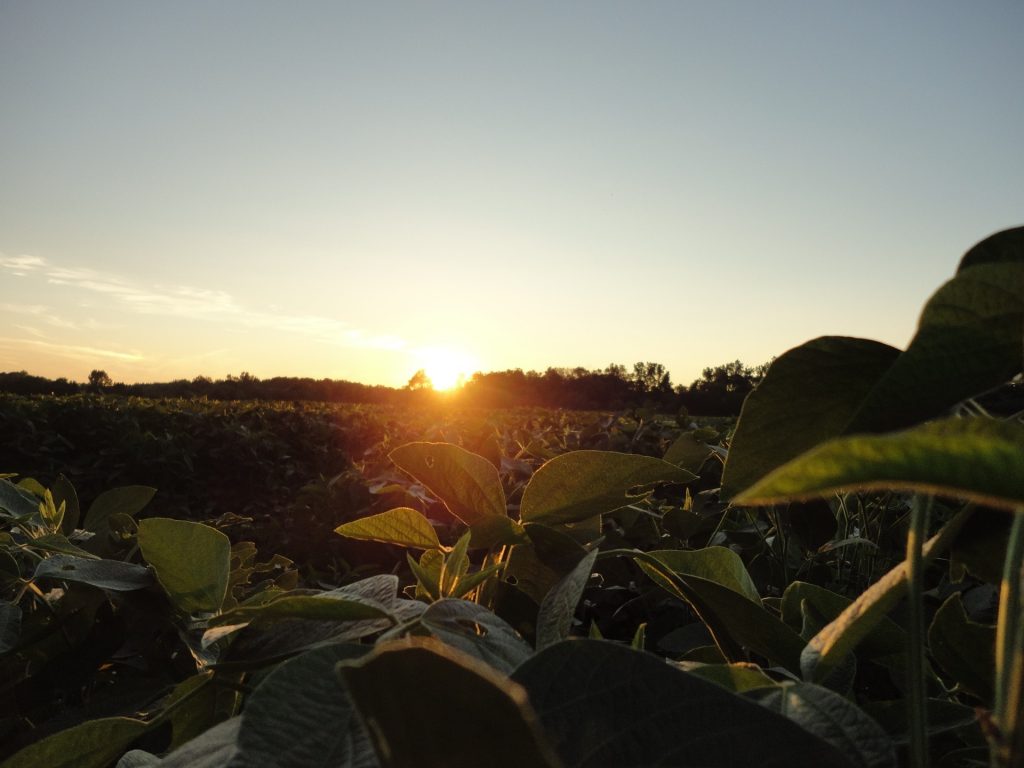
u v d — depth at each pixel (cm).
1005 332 40
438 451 86
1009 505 27
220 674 65
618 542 177
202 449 870
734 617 69
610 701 38
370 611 57
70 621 108
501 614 89
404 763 29
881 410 41
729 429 245
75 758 63
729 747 36
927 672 78
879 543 137
